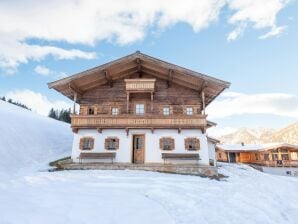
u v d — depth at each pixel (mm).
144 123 16359
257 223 6195
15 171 13188
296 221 7012
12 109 29094
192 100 18188
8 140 17719
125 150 16203
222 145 40062
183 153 15898
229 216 6488
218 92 17859
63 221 4789
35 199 6227
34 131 23094
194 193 8844
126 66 18016
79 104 18484
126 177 11695
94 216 5285
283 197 10062
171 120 16359
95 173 12695
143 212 5922
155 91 18391
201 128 16203
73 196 6941
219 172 15883
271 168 33156
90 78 17656
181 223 5594
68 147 22500
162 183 10367
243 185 11711
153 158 16047
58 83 16469
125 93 18547
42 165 15539
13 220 4516
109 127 16438
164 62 16578
